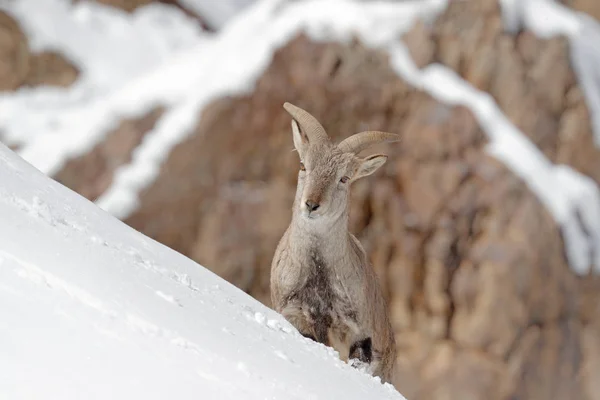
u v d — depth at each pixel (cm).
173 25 7694
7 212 1182
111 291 1090
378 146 4978
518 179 4903
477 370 4556
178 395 925
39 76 6831
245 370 1090
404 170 4941
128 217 4906
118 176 5056
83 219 1377
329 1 5422
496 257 4722
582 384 4725
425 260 4762
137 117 5288
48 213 1273
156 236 4903
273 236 4956
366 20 5281
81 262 1137
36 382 822
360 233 4844
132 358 949
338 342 1856
